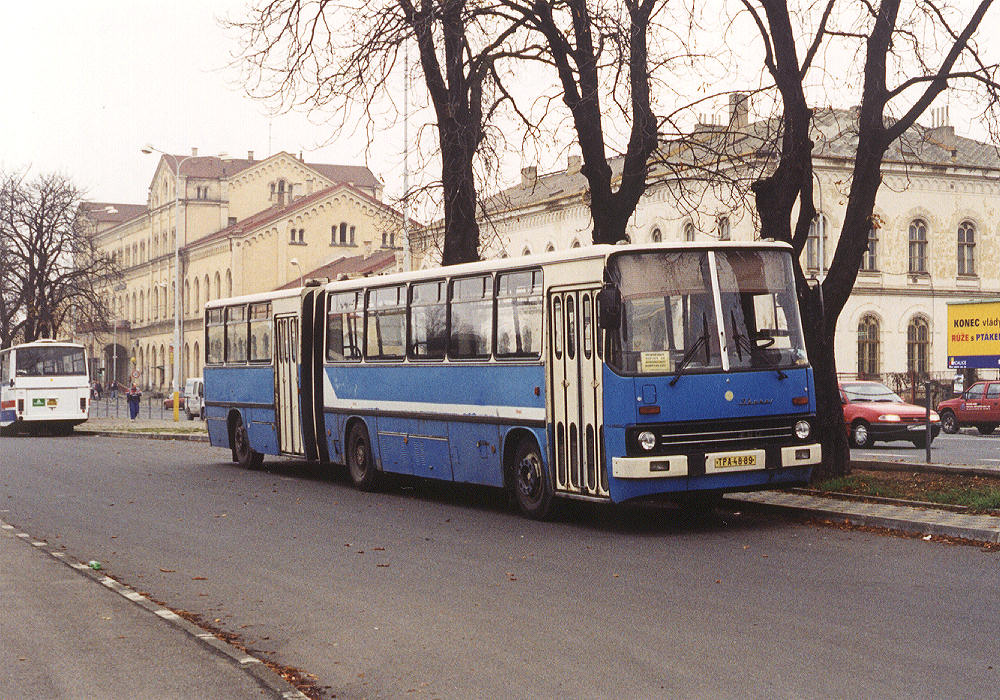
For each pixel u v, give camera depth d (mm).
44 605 9219
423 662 7730
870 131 16875
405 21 19516
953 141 57625
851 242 17047
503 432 15883
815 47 17406
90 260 74938
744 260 14125
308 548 13094
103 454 31297
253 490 20219
